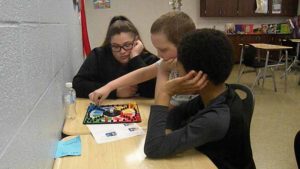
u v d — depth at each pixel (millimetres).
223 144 955
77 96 1741
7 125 549
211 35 905
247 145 984
